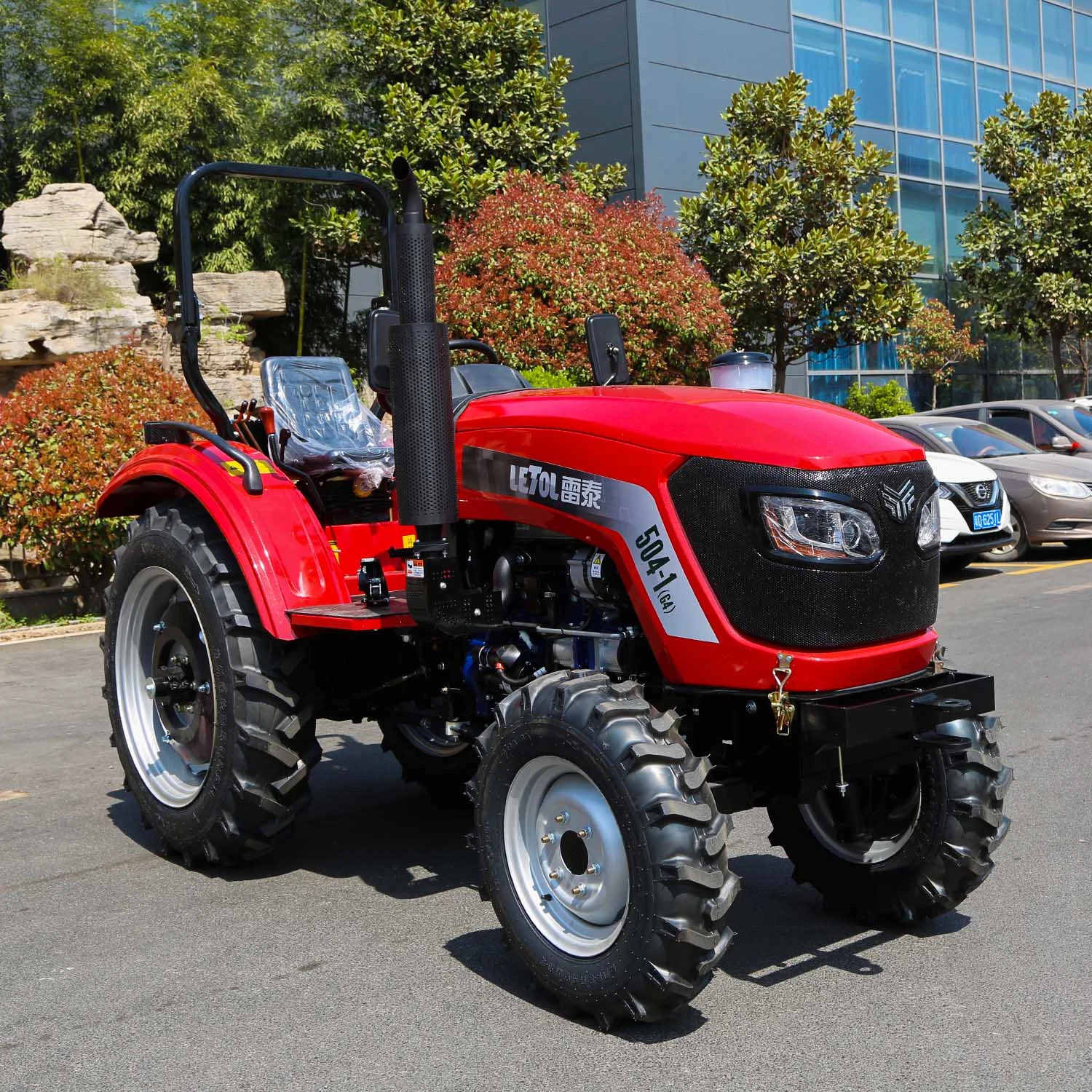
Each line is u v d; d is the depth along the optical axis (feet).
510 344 45.34
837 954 11.39
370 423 17.02
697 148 72.64
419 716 14.73
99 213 47.29
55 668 29.17
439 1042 9.72
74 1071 9.37
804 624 10.03
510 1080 9.05
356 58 57.26
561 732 10.01
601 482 10.82
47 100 53.06
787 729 9.91
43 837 15.75
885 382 87.10
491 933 12.11
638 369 47.93
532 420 11.52
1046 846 14.03
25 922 12.64
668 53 71.05
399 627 12.64
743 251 59.82
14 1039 9.96
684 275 49.01
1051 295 77.56
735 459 10.21
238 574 13.80
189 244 14.46
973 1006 10.12
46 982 11.09
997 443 43.91
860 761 10.69
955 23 93.04
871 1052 9.36
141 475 15.47
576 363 45.34
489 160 56.95
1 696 25.79
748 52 75.92
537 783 10.58
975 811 11.18
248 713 13.32
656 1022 10.00
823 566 10.04
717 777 11.18
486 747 10.79
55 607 36.78
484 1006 10.39
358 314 61.67
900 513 10.51
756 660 10.08
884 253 58.90
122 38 54.95
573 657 11.42
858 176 61.93
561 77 59.67
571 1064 9.30
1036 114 82.07
